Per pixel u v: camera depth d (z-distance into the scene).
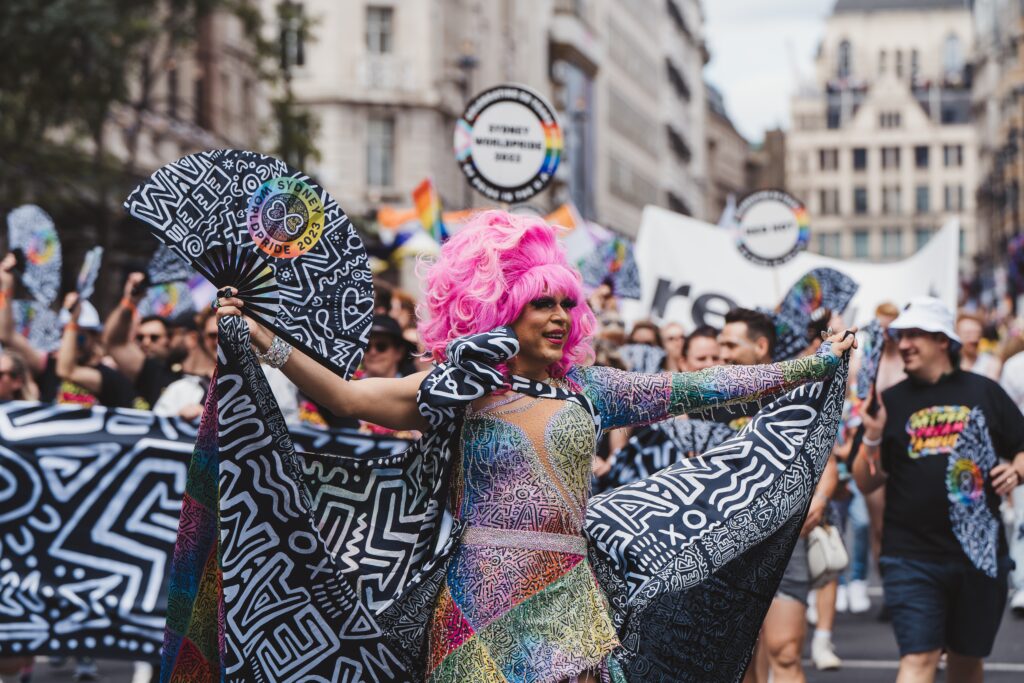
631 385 4.02
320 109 45.31
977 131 110.06
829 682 8.23
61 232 26.78
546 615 3.82
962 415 6.09
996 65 99.75
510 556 3.83
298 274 3.86
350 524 4.01
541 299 3.90
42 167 22.50
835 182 143.38
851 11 155.00
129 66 22.81
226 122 37.53
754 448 4.27
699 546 4.12
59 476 7.27
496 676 3.78
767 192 11.76
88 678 8.53
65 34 20.33
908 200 142.38
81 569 7.24
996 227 94.19
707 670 4.35
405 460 4.00
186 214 3.80
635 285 11.09
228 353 3.75
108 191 24.02
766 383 4.09
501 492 3.85
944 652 6.29
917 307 6.19
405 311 9.76
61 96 21.50
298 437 7.67
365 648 3.88
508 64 55.59
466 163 8.82
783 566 4.35
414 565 3.99
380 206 45.94
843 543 6.51
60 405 7.37
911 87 149.62
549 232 3.96
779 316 7.10
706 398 4.05
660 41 85.75
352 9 45.59
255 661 3.84
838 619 10.35
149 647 7.21
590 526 4.08
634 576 4.06
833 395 4.30
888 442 6.20
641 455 6.36
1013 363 10.92
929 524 6.05
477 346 3.79
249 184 3.84
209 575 3.94
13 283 8.98
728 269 13.30
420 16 46.28
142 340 9.20
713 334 7.18
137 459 7.28
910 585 6.05
